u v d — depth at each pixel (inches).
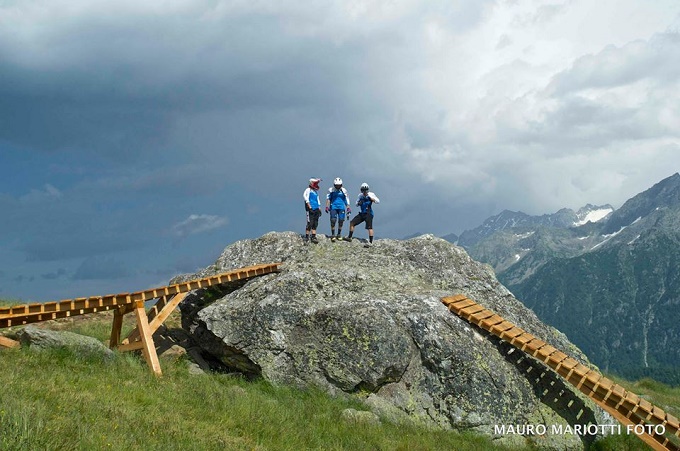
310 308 831.1
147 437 430.3
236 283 968.3
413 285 972.6
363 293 902.4
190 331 929.5
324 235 1109.1
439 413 767.7
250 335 826.2
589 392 753.6
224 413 563.8
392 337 789.9
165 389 609.3
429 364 794.8
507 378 796.0
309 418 650.8
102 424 430.3
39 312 693.9
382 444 597.6
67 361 631.8
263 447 493.7
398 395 783.7
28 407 415.8
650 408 729.0
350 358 783.7
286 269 985.5
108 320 1093.8
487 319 858.1
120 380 609.0
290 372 805.9
